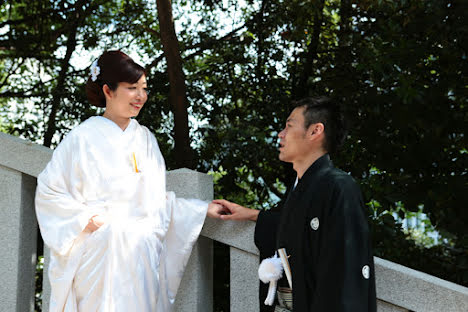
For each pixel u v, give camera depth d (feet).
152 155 8.42
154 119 17.69
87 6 21.61
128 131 8.20
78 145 7.85
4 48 22.03
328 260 6.23
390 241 13.69
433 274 16.34
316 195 6.66
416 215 22.54
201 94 18.31
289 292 7.12
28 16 21.38
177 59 16.21
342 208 6.37
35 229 9.94
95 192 7.80
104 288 7.48
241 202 18.80
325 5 16.67
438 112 13.91
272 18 17.99
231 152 16.80
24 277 9.51
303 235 6.67
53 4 20.79
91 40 20.39
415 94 13.10
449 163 14.26
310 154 7.23
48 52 21.47
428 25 13.74
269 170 19.02
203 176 9.50
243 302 8.96
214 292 14.49
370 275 6.38
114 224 7.66
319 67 18.25
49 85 22.35
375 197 13.76
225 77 18.94
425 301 7.67
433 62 14.42
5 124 24.11
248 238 8.88
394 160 14.28
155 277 7.95
